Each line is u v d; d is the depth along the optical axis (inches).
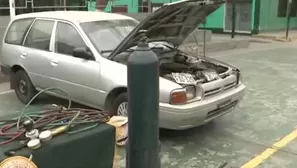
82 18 222.7
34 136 104.9
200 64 215.3
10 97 274.7
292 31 828.6
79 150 112.3
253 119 229.9
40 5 467.5
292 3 836.0
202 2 186.2
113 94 195.9
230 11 755.4
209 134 204.4
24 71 249.0
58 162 107.4
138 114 104.0
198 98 181.3
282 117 233.6
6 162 95.3
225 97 192.7
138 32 182.9
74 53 205.0
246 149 185.3
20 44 252.5
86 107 234.2
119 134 165.9
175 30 219.0
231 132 207.8
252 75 362.6
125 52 200.4
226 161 171.3
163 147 186.7
